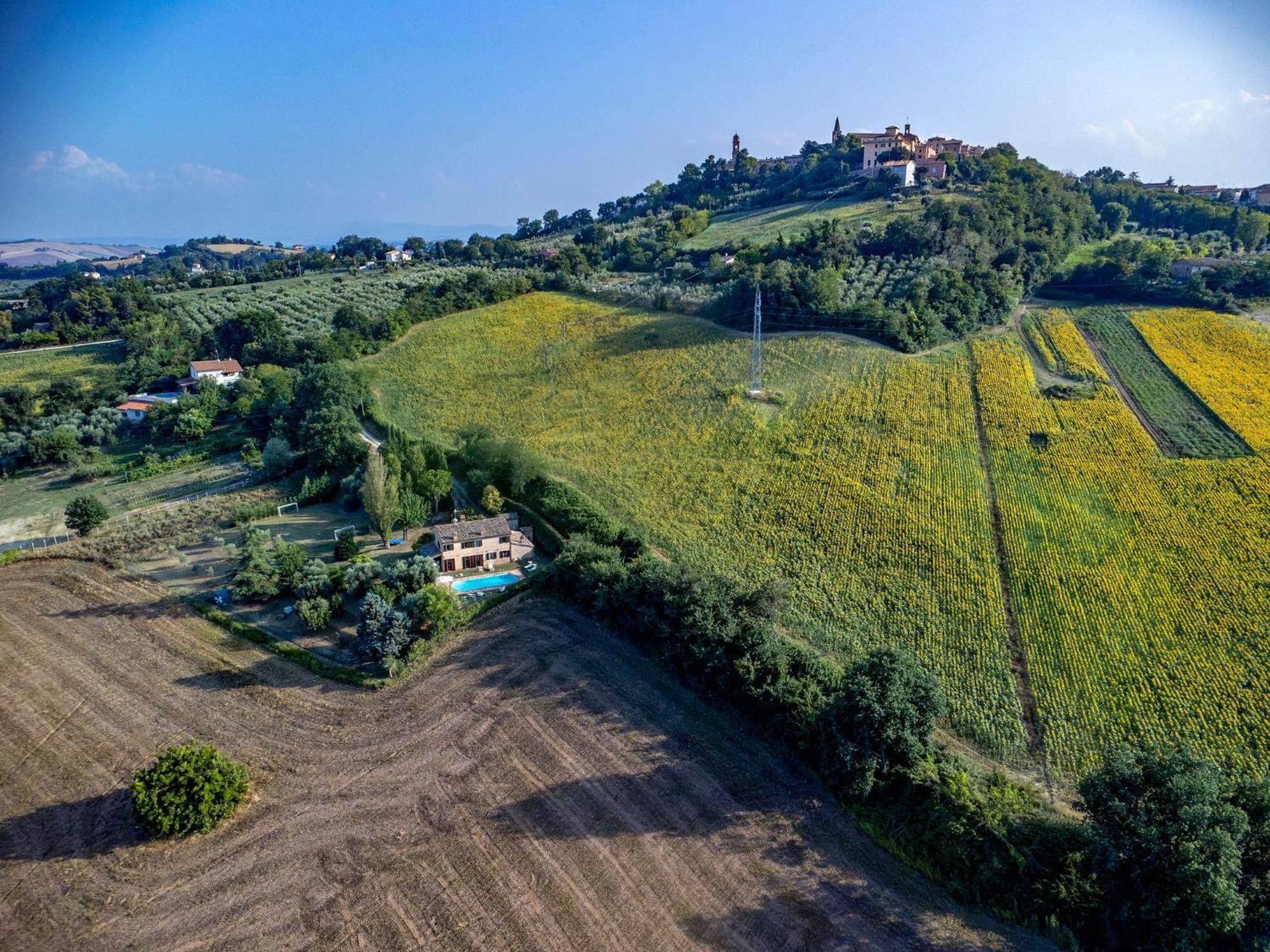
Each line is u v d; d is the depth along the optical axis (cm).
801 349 10406
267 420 10425
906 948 3503
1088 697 4919
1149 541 6266
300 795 4438
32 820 4303
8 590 6625
